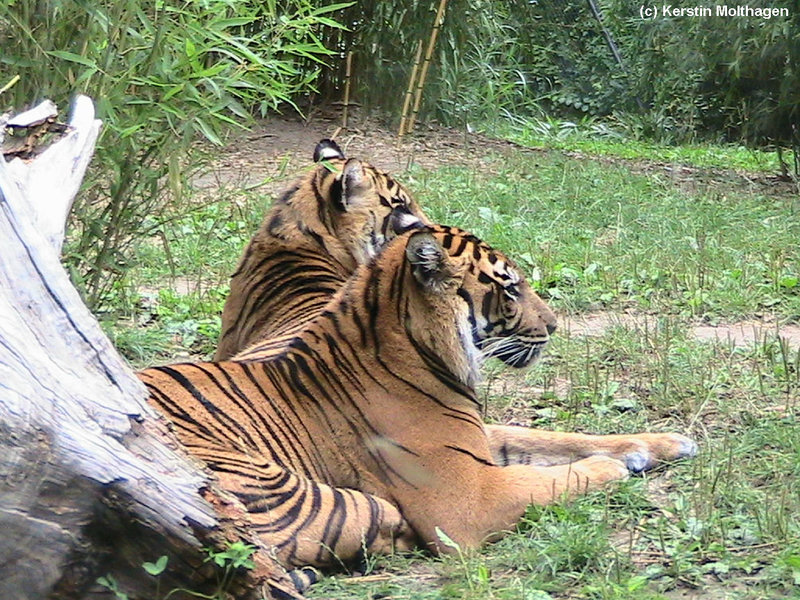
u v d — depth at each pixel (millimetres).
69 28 10469
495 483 8789
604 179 23938
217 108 10656
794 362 12648
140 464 6324
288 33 11547
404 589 7879
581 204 21375
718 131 34500
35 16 10344
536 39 42969
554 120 37719
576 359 13141
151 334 13695
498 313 9344
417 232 8844
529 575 8008
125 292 14852
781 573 7711
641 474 9859
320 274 11305
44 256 6445
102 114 10617
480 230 18797
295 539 7871
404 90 28641
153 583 6562
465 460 8758
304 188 11742
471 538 8625
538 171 24859
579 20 43844
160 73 10406
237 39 10859
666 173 26469
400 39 28375
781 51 25016
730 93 28016
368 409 8766
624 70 40906
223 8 10609
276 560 7012
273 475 7957
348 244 11625
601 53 42281
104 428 6246
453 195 21484
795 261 17359
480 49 31281
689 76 31359
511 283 9477
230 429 8219
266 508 7805
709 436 10727
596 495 9055
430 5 28078
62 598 6383
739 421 11102
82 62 9695
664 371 12016
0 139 7211
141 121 10930
